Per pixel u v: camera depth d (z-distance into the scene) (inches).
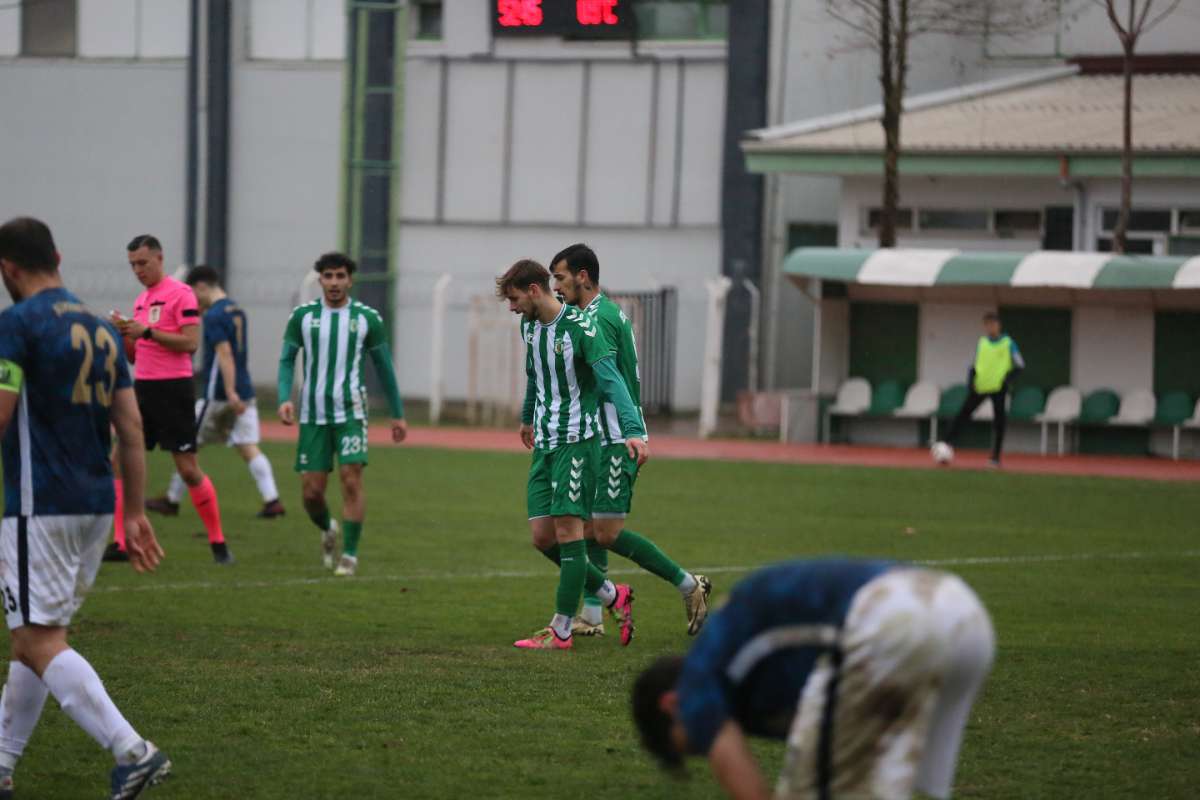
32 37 4426.7
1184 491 2487.7
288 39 4308.6
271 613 1285.7
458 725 899.4
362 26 4237.2
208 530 1579.7
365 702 953.5
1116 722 924.0
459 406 4207.7
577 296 1189.7
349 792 757.9
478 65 4254.4
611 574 1576.0
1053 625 1275.8
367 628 1221.1
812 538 1843.0
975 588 1480.1
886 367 3447.3
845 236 3801.7
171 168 4367.6
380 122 4256.9
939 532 1921.8
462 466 2738.7
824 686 506.3
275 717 911.0
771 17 4052.7
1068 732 899.4
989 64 4062.5
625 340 1198.3
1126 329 3255.4
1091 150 3437.5
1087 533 1934.1
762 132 3740.2
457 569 1566.2
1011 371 2876.5
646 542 1200.8
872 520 2038.6
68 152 4416.8
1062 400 3280.0
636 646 1171.3
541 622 1262.3
